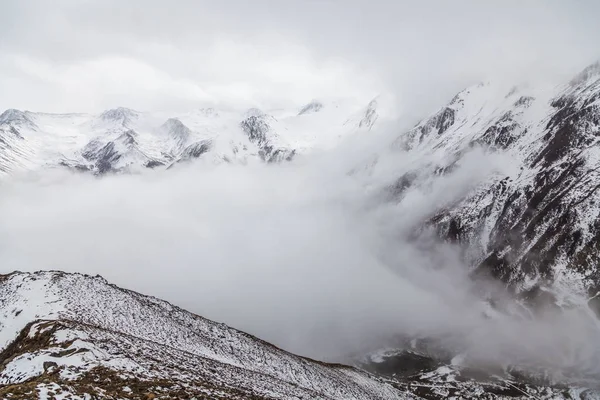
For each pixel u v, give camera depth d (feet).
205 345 182.60
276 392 136.77
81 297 167.73
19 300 151.53
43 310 142.31
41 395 71.97
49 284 170.30
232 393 104.12
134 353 115.24
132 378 90.17
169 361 122.01
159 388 87.81
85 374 88.43
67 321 129.18
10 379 90.48
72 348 104.01
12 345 121.90
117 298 186.09
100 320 149.69
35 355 98.58
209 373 125.90
